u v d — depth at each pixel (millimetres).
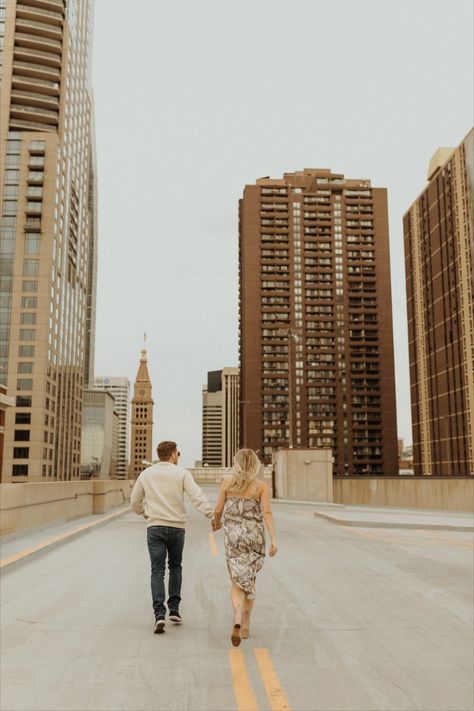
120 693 4410
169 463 6477
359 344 184250
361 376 182875
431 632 6148
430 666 5086
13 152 113750
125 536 14734
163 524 6242
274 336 182000
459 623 6527
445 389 156375
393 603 7484
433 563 10820
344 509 28875
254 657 5246
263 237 187875
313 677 4773
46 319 109312
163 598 6023
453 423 151625
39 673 4828
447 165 157250
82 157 141625
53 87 119375
